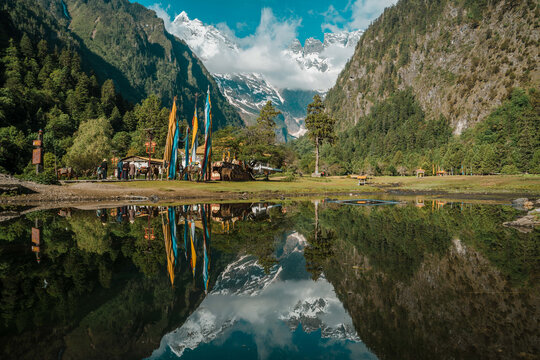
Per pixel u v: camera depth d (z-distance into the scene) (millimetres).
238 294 5363
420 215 18906
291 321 4320
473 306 4539
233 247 9461
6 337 3420
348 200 34125
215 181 45500
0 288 5137
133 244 9031
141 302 4668
